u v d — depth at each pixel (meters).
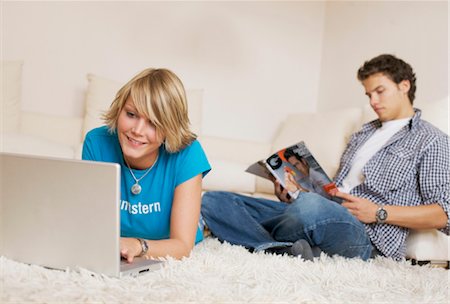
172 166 1.41
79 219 1.07
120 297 0.94
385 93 2.00
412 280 1.38
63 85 2.96
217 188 2.75
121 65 3.10
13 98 2.59
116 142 1.46
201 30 3.31
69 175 1.07
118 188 1.03
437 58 2.53
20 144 2.34
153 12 3.17
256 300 1.01
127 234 1.48
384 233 1.79
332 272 1.39
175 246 1.27
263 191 2.88
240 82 3.44
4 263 1.09
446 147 1.80
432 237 1.86
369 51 3.09
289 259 1.52
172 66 3.25
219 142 3.15
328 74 3.51
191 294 0.99
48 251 1.11
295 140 2.90
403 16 2.80
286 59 3.56
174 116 1.28
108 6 3.05
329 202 1.68
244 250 1.67
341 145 2.62
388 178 1.86
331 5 3.53
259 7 3.47
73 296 0.93
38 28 2.89
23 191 1.12
